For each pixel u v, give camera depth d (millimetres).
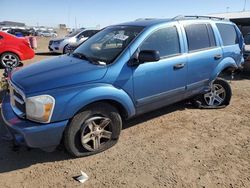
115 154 4125
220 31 5922
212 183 3512
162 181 3525
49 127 3537
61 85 3639
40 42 31203
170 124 5211
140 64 4312
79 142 3887
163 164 3891
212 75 5664
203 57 5344
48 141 3600
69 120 3719
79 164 3865
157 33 4633
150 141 4539
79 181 3506
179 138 4668
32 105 3473
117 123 4219
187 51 5086
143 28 4586
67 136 3760
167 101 4934
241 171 3775
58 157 4027
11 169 3742
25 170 3727
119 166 3830
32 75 3873
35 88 3547
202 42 5453
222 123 5316
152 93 4570
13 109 3826
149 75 4434
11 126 3549
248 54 9391
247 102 6621
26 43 11344
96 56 4430
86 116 3828
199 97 6027
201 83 5477
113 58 4195
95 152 4098
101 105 3977
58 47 16688
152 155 4113
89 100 3740
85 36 16719
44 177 3584
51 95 3529
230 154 4195
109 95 3941
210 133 4887
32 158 4000
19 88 3652
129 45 4289
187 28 5172
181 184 3477
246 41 10867
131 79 4211
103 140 4203
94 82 3867
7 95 4383
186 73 5055
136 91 4324
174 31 4930
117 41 4523
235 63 6207
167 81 4746
